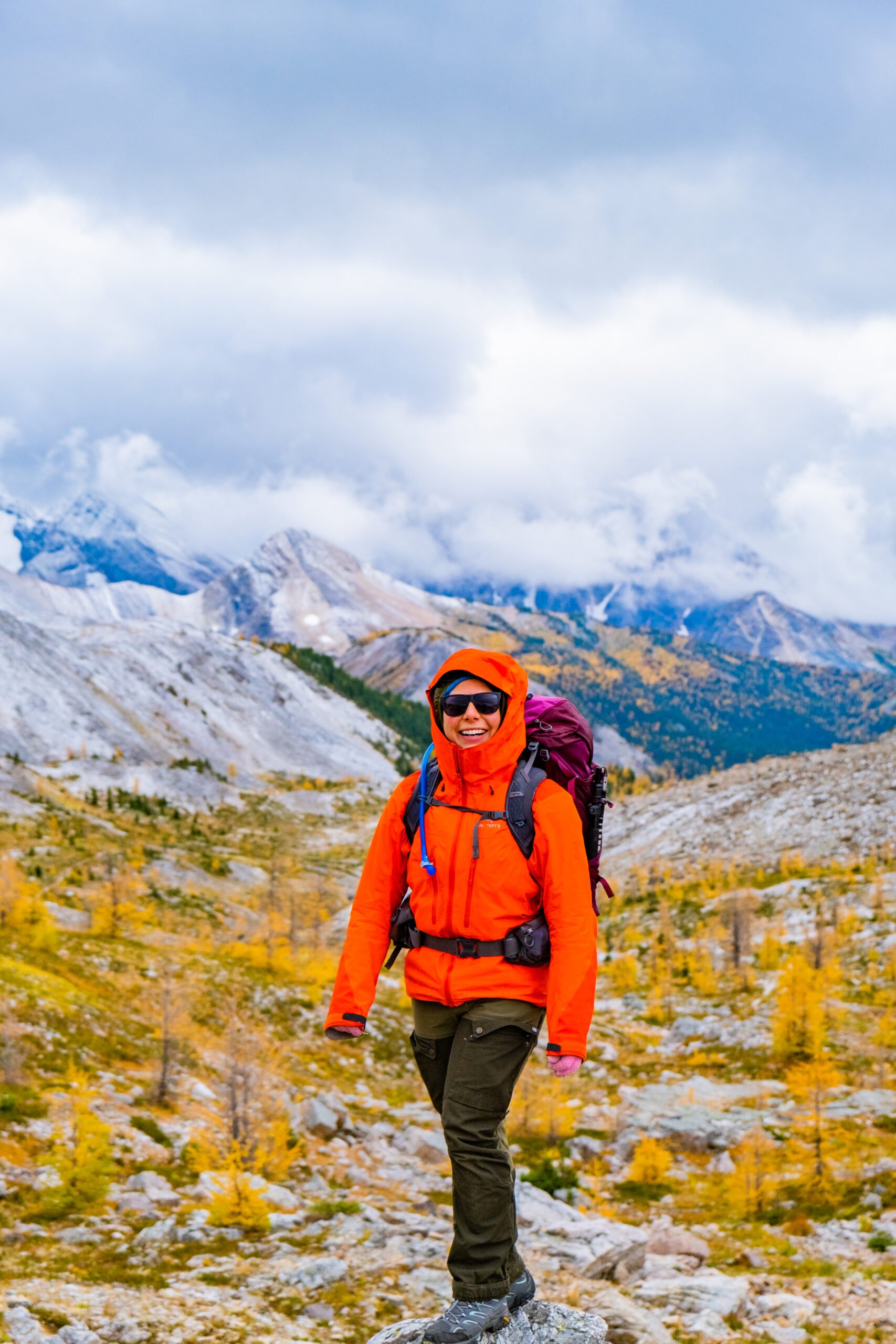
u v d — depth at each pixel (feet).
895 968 200.13
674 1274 66.08
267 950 184.34
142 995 143.02
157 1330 43.57
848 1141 107.14
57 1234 61.31
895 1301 58.44
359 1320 47.67
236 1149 83.25
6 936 151.94
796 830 388.57
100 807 522.88
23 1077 94.17
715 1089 140.67
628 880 385.29
